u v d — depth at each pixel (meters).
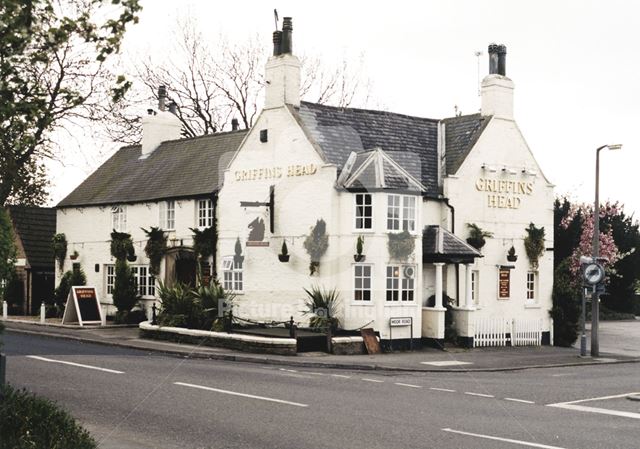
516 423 13.45
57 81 31.59
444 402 15.62
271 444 11.24
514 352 28.45
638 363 26.97
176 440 11.42
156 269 32.94
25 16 9.16
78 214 37.47
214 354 23.53
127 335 28.66
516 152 32.06
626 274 53.69
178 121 38.69
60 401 14.35
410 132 31.59
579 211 41.56
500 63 31.92
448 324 28.77
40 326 31.62
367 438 11.76
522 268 31.88
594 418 14.40
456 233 29.84
